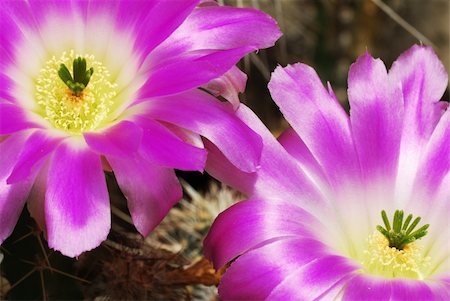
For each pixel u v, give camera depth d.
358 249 0.37
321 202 0.36
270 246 0.34
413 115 0.37
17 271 0.37
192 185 0.51
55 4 0.37
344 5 0.56
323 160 0.36
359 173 0.37
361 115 0.37
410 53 0.38
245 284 0.34
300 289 0.34
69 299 0.38
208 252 0.35
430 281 0.35
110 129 0.35
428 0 0.56
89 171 0.34
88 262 0.39
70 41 0.37
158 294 0.40
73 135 0.35
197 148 0.33
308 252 0.34
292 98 0.36
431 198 0.37
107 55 0.37
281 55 0.57
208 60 0.34
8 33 0.36
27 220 0.37
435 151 0.37
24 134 0.35
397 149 0.37
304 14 0.58
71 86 0.36
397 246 0.36
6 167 0.34
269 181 0.36
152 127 0.34
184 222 0.44
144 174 0.34
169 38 0.36
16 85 0.36
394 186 0.37
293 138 0.37
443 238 0.37
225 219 0.35
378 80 0.37
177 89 0.34
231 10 0.36
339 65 0.57
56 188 0.33
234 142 0.34
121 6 0.37
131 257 0.39
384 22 0.56
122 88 0.37
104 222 0.33
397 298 0.34
